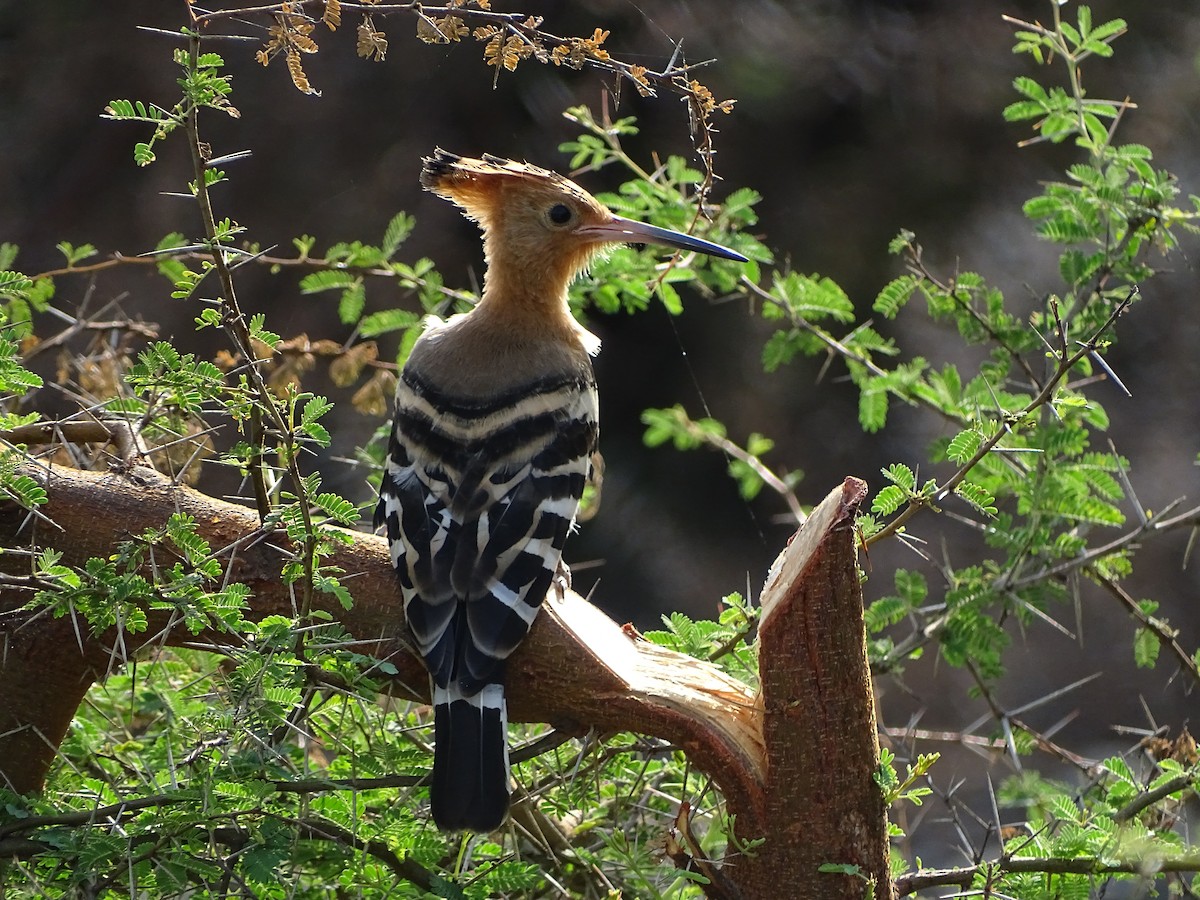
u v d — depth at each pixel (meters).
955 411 9.88
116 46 18.09
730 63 17.86
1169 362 18.53
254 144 17.77
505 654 6.47
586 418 7.91
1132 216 9.45
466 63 17.61
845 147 18.45
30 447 7.55
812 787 6.09
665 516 17.86
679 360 18.14
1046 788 8.41
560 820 7.75
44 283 9.50
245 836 6.35
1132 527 17.47
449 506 7.19
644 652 6.68
